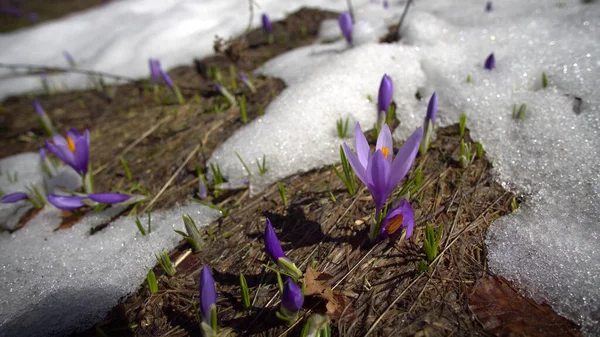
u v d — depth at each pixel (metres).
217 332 0.15
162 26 0.49
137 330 0.16
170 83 0.32
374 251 0.17
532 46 0.27
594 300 0.14
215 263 0.18
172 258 0.19
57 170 0.29
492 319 0.14
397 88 0.27
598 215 0.16
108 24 0.58
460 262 0.16
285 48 0.39
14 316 0.17
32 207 0.25
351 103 0.26
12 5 0.90
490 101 0.23
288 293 0.14
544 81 0.24
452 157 0.22
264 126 0.25
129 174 0.26
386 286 0.16
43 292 0.18
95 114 0.36
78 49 0.53
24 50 0.56
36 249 0.21
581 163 0.18
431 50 0.29
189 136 0.28
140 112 0.34
